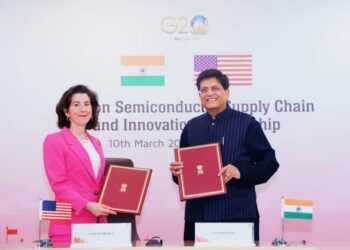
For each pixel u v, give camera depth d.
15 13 4.88
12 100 4.83
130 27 4.92
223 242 2.66
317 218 4.79
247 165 3.36
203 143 3.47
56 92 4.85
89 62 4.88
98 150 3.56
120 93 4.87
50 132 4.82
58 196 3.27
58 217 3.00
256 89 4.87
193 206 3.38
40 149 4.81
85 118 3.51
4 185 4.78
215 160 3.27
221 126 3.45
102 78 4.88
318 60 4.89
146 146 4.85
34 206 4.78
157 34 4.92
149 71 4.89
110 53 4.89
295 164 4.83
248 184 3.29
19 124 4.82
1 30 4.87
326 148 4.85
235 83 4.88
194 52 4.91
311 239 4.78
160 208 4.82
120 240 2.68
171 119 4.87
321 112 4.86
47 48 4.88
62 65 4.87
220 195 3.30
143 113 4.87
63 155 3.34
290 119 4.86
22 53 4.86
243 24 4.92
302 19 4.92
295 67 4.89
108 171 3.24
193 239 3.40
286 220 4.80
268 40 4.91
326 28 4.91
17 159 4.80
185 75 4.89
